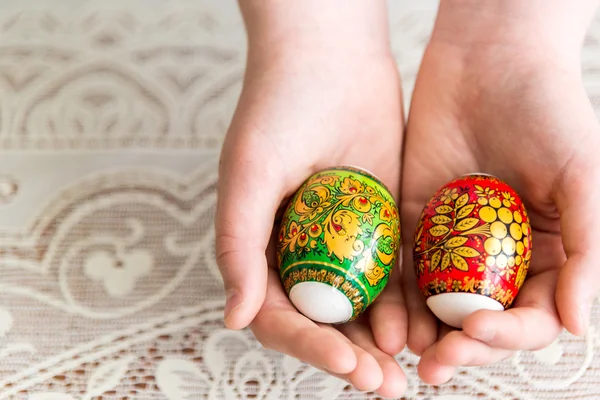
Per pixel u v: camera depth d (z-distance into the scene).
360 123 0.45
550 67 0.43
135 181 0.50
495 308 0.39
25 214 0.49
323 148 0.44
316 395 0.44
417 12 0.55
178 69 0.54
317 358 0.37
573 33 0.45
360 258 0.39
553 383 0.44
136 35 0.55
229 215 0.40
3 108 0.52
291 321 0.38
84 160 0.50
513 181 0.43
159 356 0.45
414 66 0.53
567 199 0.40
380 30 0.48
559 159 0.41
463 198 0.40
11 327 0.46
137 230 0.48
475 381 0.44
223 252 0.39
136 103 0.52
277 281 0.41
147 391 0.44
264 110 0.43
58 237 0.48
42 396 0.44
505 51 0.44
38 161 0.50
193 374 0.44
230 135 0.43
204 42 0.55
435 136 0.45
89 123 0.52
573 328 0.38
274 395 0.44
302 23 0.45
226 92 0.53
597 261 0.39
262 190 0.41
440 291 0.39
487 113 0.44
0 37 0.55
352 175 0.41
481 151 0.44
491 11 0.45
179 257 0.47
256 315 0.39
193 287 0.47
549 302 0.39
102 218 0.49
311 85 0.44
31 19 0.56
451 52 0.46
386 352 0.40
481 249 0.38
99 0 0.57
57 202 0.49
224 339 0.45
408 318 0.41
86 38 0.55
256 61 0.46
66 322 0.46
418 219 0.43
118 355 0.45
